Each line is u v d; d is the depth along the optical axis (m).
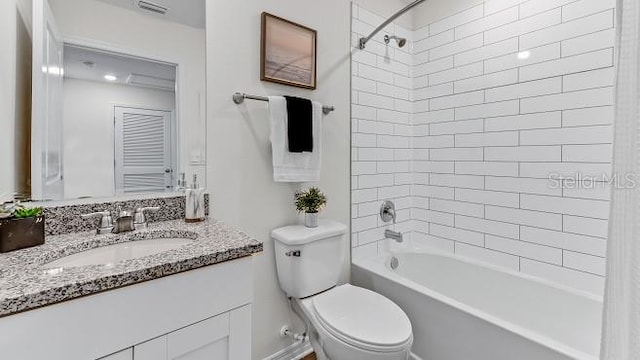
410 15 2.29
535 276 1.70
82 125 1.05
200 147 1.31
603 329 0.79
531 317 1.66
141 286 0.70
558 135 1.59
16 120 0.93
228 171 1.39
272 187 1.54
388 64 2.13
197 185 1.28
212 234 1.00
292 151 1.48
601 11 1.44
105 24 1.09
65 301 0.60
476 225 1.96
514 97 1.76
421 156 2.28
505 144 1.81
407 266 2.15
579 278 1.54
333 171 1.83
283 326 1.60
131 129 1.15
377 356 1.10
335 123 1.83
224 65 1.36
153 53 1.19
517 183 1.76
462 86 2.01
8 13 0.91
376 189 2.08
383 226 2.13
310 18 1.69
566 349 1.03
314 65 1.68
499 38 1.81
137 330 0.69
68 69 1.03
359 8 1.94
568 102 1.55
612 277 0.77
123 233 1.01
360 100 1.96
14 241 0.81
